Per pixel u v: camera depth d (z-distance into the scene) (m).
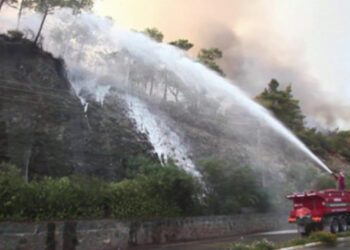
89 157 19.59
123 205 15.46
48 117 19.83
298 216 16.14
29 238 11.80
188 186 17.78
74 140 19.77
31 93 20.52
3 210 12.05
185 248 14.11
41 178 16.80
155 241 15.60
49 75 22.83
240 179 21.86
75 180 15.69
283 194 26.17
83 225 13.25
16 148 17.11
